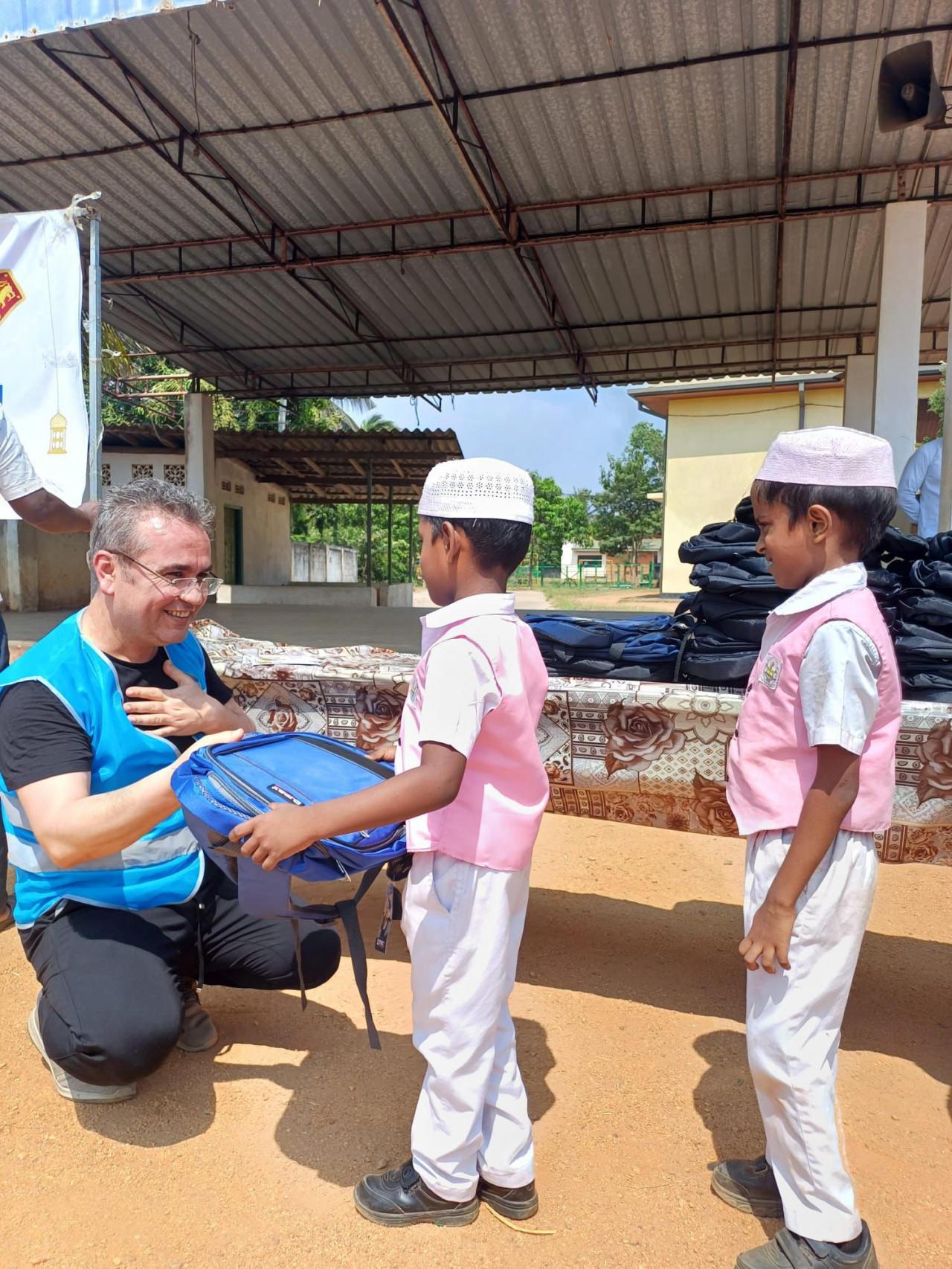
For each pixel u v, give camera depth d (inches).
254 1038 98.3
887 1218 72.3
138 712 80.0
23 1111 84.3
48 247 215.3
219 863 67.8
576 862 153.8
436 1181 69.3
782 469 64.2
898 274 384.5
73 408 218.4
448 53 308.0
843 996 63.9
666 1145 81.3
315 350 631.8
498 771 65.6
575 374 664.4
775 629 66.4
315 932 94.9
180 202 428.8
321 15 290.7
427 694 62.0
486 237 454.6
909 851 92.0
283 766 73.0
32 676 77.2
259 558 896.9
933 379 745.0
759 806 64.5
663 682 103.8
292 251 475.8
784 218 404.8
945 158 359.9
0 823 122.6
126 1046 76.6
